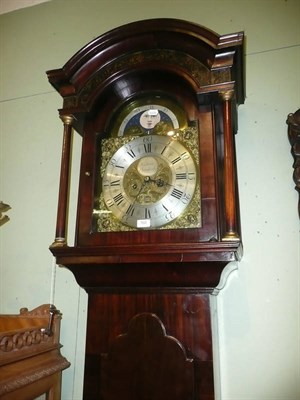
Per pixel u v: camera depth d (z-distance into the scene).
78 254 1.00
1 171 1.58
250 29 1.44
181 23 1.04
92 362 1.02
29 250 1.44
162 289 1.01
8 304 1.39
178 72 1.07
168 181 1.05
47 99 1.63
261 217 1.22
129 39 1.10
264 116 1.32
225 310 1.17
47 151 1.55
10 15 1.86
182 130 1.09
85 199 1.09
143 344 0.98
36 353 1.06
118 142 1.15
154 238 0.99
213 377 0.93
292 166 1.24
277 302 1.13
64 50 1.69
